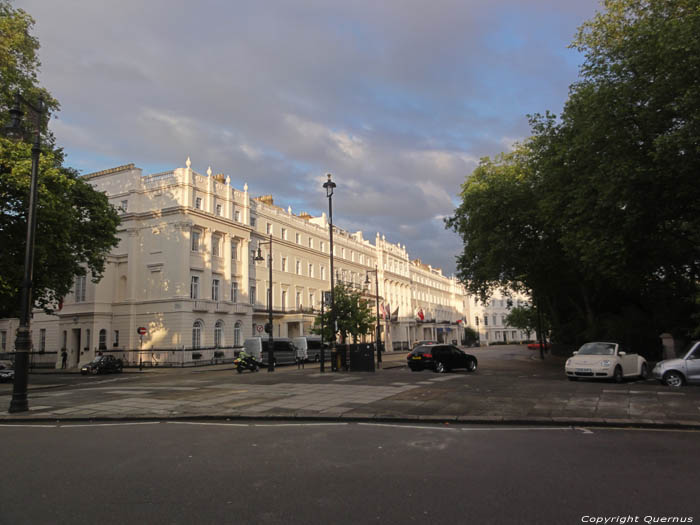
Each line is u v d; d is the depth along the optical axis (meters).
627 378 18.80
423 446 7.53
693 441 7.85
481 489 5.30
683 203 19.83
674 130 17.25
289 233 59.34
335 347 25.27
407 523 4.36
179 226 42.22
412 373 21.31
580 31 25.78
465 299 129.25
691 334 27.27
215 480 5.73
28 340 12.22
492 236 32.44
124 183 45.34
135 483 5.64
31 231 12.59
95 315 42.91
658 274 28.28
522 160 39.94
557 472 5.97
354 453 7.08
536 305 46.97
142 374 33.59
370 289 79.25
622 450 7.18
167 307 41.78
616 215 19.78
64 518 4.56
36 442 8.19
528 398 12.31
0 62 25.59
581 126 21.39
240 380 19.02
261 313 51.19
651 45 18.09
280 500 5.00
